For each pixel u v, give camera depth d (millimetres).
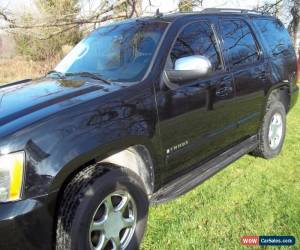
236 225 3391
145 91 2984
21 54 16922
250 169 4645
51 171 2322
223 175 4488
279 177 4391
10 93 3127
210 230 3324
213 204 3779
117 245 2760
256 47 4562
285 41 5277
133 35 3605
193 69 3115
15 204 2238
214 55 3844
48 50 15477
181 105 3264
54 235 2459
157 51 3275
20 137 2287
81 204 2434
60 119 2449
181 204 3805
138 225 2900
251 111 4391
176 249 3066
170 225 3416
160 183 3232
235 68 4059
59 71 3871
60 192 2508
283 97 5199
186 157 3475
